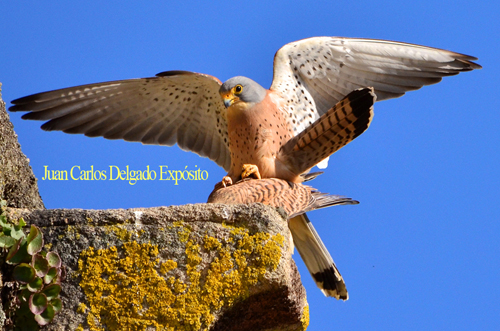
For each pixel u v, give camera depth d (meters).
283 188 8.36
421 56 11.96
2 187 7.16
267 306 6.53
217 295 6.34
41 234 6.42
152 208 6.64
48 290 6.33
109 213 6.60
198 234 6.48
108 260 6.47
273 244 6.39
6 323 6.27
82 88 11.33
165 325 6.30
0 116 7.12
